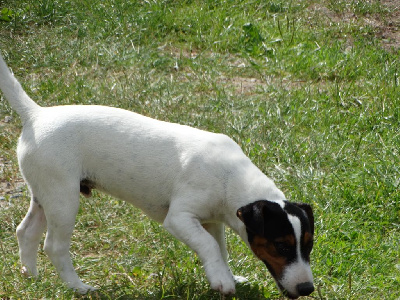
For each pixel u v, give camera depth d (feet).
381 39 37.93
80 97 29.17
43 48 33.68
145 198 17.56
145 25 36.76
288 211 15.47
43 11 36.99
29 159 16.99
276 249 15.52
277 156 25.11
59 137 16.84
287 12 40.06
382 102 29.07
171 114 27.96
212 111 28.71
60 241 17.20
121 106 28.60
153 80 31.73
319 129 27.43
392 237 20.71
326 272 18.75
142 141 17.31
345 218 21.49
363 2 41.70
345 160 24.98
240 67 33.63
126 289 17.69
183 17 37.78
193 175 16.89
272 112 28.58
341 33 38.11
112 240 20.61
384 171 23.73
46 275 18.26
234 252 19.62
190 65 33.40
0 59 17.56
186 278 18.15
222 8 39.06
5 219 21.22
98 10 37.37
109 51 33.71
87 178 17.42
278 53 35.01
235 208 16.72
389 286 18.30
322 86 32.09
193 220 16.71
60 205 16.87
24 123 17.49
